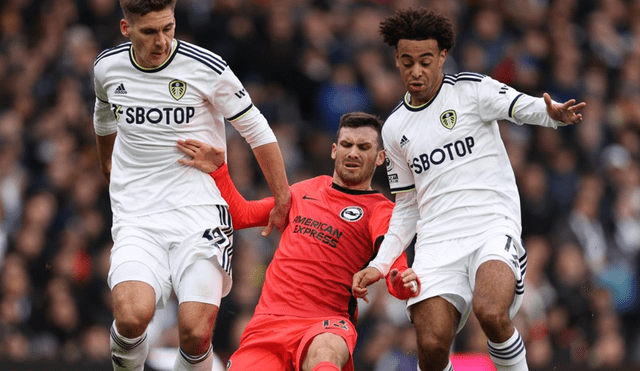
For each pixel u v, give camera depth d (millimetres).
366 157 22828
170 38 19781
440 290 19859
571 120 18938
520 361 19234
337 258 22531
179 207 20328
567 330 38906
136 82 20203
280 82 43750
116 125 21969
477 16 49562
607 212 43469
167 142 20281
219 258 20312
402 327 35844
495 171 20203
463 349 35844
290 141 42094
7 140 41469
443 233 20172
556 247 40906
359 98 44406
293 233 22875
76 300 37188
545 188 42844
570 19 53344
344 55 45500
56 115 42812
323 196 23250
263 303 22750
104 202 40219
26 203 39688
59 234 38781
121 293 19516
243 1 44938
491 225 19938
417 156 20453
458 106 20266
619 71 51969
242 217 22438
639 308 41594
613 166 45719
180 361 20406
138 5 19297
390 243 21250
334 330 21391
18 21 47188
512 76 47156
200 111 20438
